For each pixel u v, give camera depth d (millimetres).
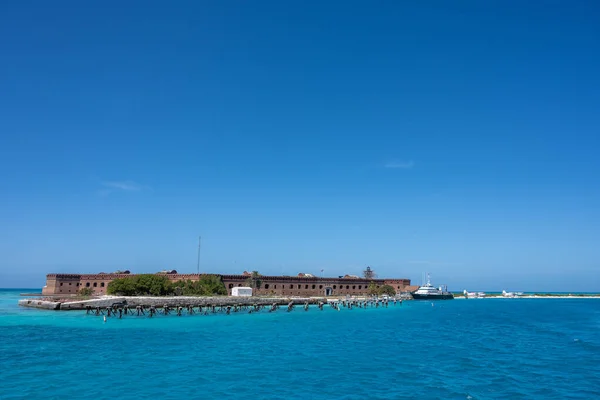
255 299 127188
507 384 35375
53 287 153625
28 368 37906
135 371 37188
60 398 29203
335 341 57031
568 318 105938
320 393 31766
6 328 65438
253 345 52094
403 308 140500
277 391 32000
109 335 58812
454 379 36719
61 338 55531
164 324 74312
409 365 41906
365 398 30875
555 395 32562
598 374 39406
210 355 45031
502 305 177875
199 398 29875
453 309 141500
